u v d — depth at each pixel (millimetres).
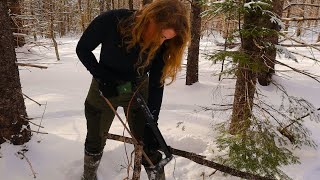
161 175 2686
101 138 2664
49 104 5051
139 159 2285
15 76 2982
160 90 2453
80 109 4867
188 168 3254
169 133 3891
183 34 1941
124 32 2068
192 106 5309
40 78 6973
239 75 3258
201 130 4023
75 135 3639
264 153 2904
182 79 7078
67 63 8984
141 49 2117
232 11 3061
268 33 3004
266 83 6434
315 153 3516
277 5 6238
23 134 3100
